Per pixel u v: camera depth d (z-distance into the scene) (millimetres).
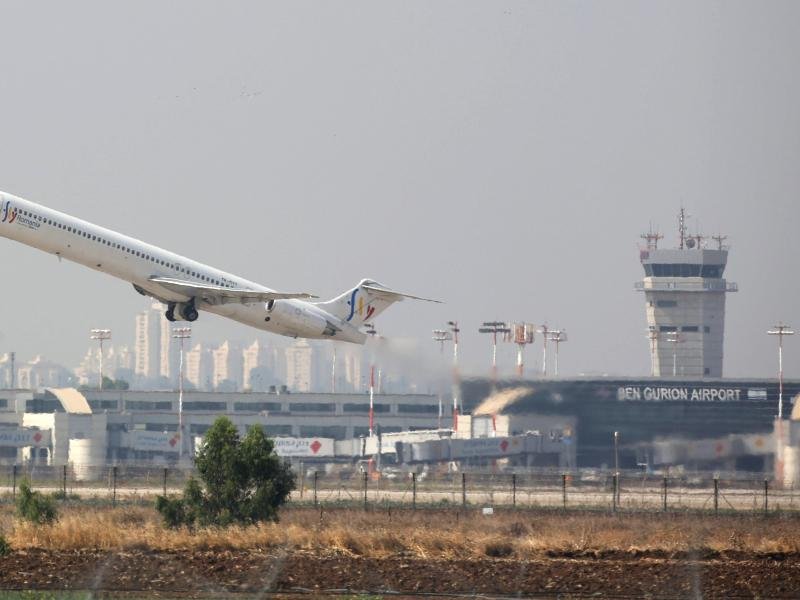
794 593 177750
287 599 167000
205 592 169250
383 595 172375
